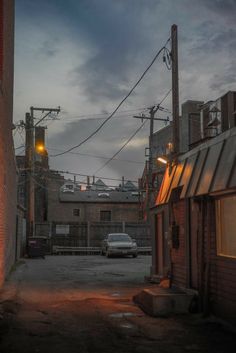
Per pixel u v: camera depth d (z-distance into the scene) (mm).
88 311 11172
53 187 58688
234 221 9461
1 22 12906
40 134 37031
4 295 13602
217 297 10078
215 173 9969
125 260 32125
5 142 15094
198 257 11305
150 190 41156
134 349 7746
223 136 10398
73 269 24078
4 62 13727
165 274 14930
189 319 10227
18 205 27641
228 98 13047
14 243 25203
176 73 16078
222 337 8570
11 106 18391
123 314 10820
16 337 8484
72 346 7914
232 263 9305
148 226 44688
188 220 12391
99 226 43875
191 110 27828
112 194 60906
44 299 13211
